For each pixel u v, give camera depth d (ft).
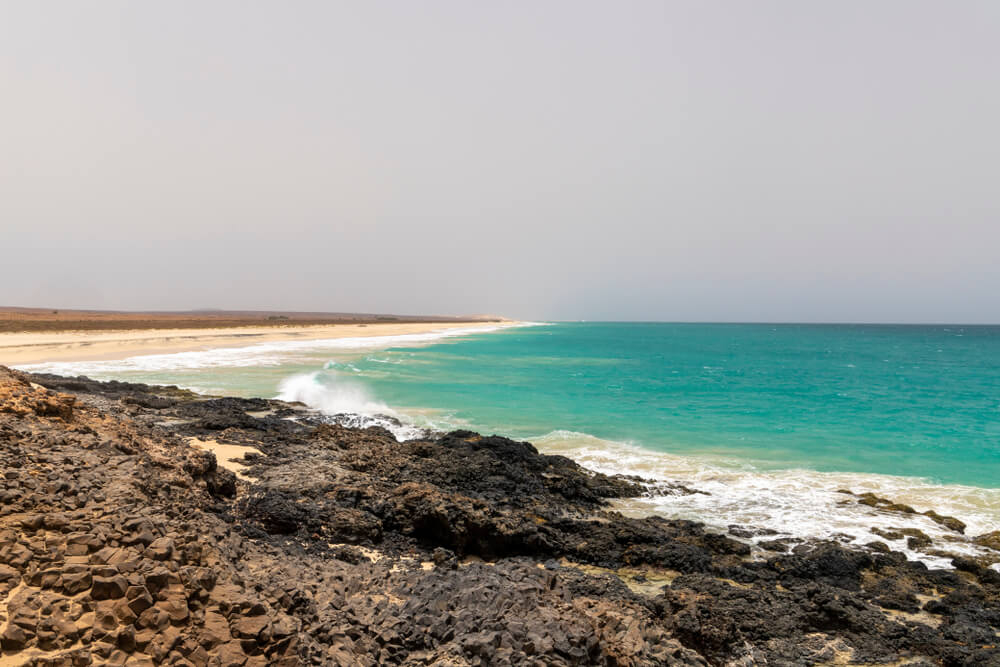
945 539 39.32
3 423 26.20
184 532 18.88
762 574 33.06
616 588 27.68
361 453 48.21
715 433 73.97
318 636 17.24
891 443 70.08
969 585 32.78
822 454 63.67
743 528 40.50
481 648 17.62
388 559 30.71
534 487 46.19
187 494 29.04
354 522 32.94
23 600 14.44
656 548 34.68
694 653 22.27
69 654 13.70
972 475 55.72
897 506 45.27
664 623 25.38
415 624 19.04
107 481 22.39
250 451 45.80
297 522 32.27
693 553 34.04
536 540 34.40
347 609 19.20
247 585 17.84
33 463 21.93
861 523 41.75
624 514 43.09
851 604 28.96
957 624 28.19
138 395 68.95
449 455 50.75
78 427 30.66
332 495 36.55
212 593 16.46
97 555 16.37
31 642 13.73
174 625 15.25
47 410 31.71
